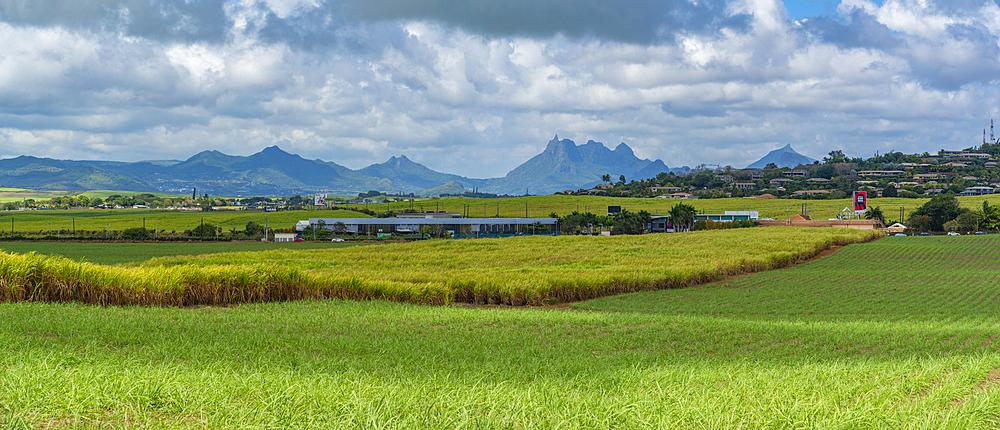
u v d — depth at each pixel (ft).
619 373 38.01
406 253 188.03
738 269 156.04
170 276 74.59
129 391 23.70
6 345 36.68
